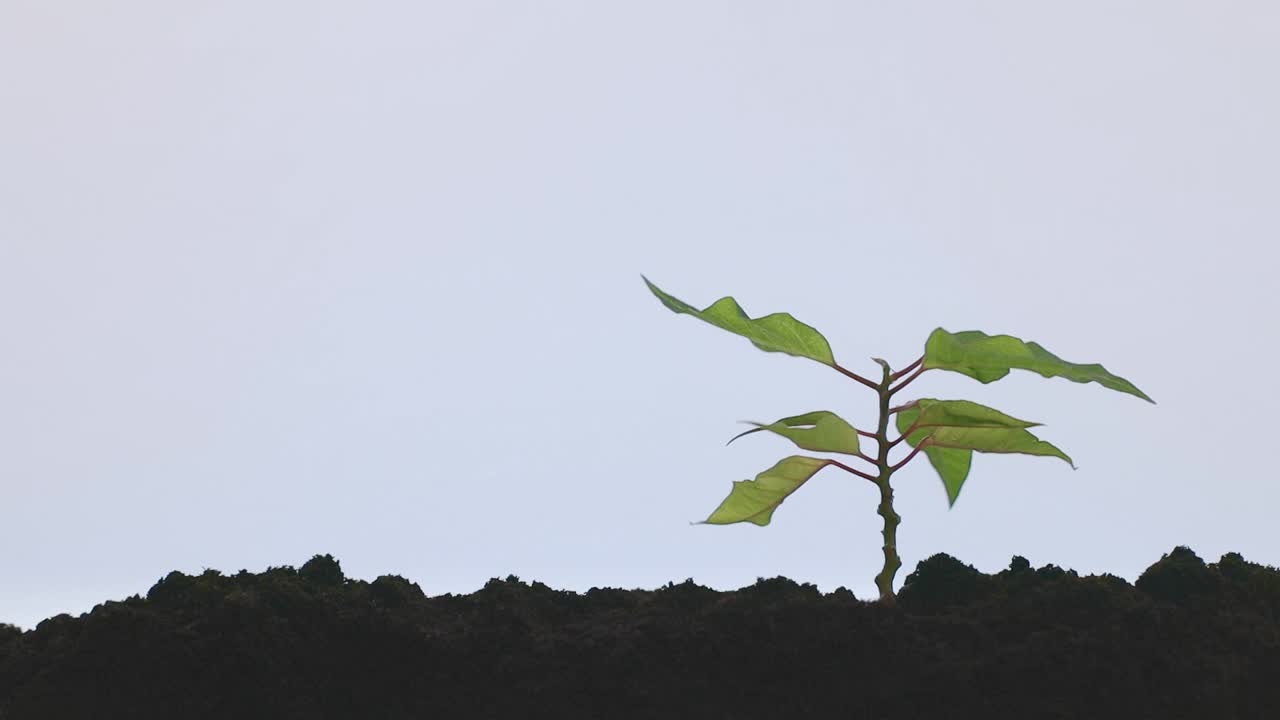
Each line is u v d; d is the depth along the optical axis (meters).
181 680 1.90
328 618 2.00
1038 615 2.04
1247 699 1.98
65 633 2.01
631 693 1.93
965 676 1.93
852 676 1.96
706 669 1.97
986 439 2.10
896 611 2.06
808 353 2.08
